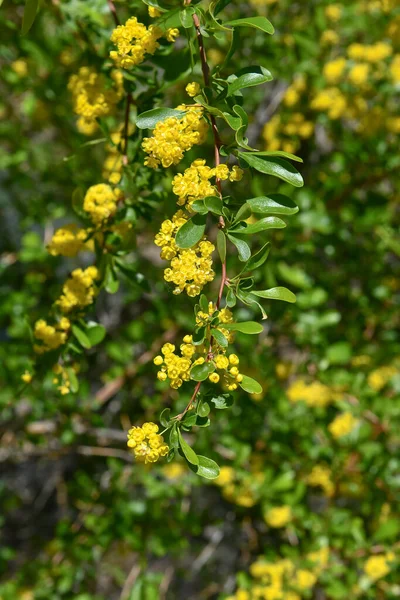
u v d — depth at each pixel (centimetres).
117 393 104
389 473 78
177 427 40
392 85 80
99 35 59
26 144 98
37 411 84
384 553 76
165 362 41
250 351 79
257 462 81
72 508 111
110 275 52
